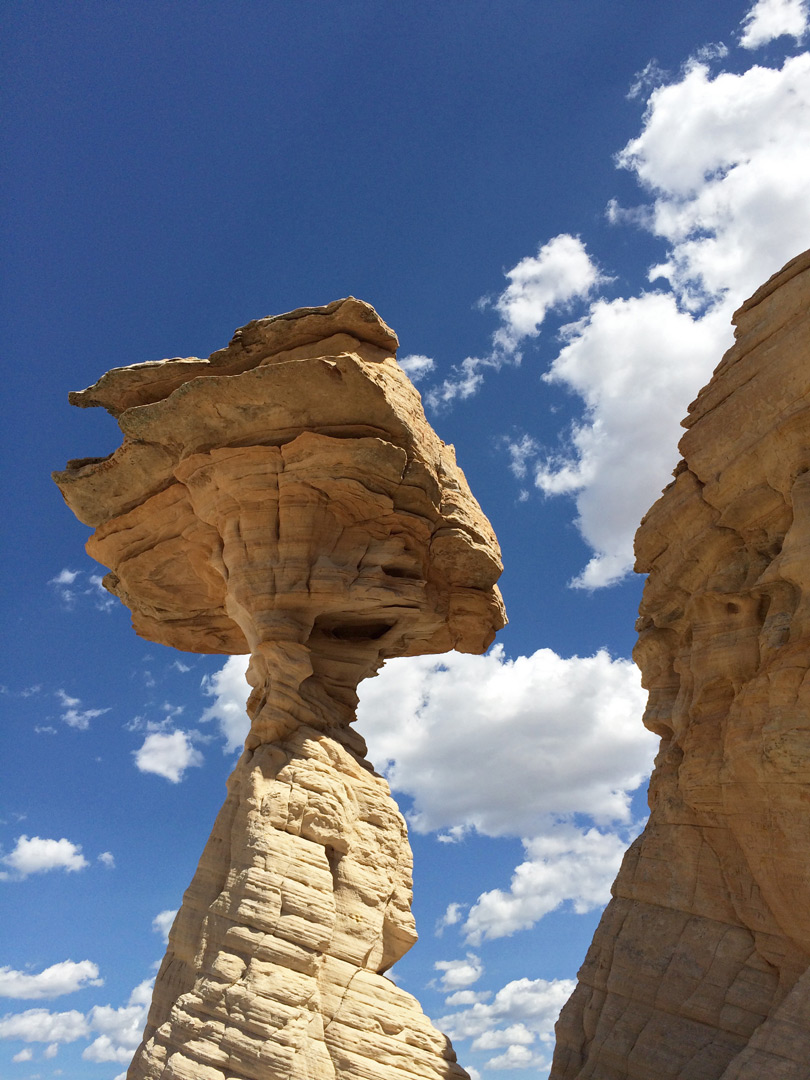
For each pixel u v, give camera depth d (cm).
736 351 2361
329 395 2559
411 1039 2322
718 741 2231
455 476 2994
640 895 2359
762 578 2136
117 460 2786
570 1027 2352
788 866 1994
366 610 2723
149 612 3173
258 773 2489
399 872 2589
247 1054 2128
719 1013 2062
